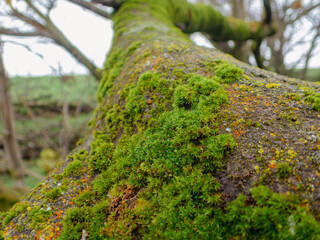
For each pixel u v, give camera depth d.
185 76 2.25
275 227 1.18
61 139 7.33
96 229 1.57
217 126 1.73
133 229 1.52
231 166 1.50
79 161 2.07
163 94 2.16
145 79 2.32
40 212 1.73
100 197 1.79
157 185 1.65
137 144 1.92
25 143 9.05
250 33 8.59
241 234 1.25
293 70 10.56
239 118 1.74
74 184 1.91
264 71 2.41
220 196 1.40
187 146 1.67
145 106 2.15
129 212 1.60
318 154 1.38
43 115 8.98
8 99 6.37
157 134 1.87
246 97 1.92
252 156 1.49
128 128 2.14
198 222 1.37
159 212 1.53
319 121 1.60
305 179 1.29
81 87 10.11
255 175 1.40
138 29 4.15
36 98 8.48
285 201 1.21
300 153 1.42
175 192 1.55
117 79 2.92
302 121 1.63
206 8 7.39
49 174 2.17
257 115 1.74
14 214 1.80
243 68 2.34
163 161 1.71
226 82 2.11
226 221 1.32
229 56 2.87
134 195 1.70
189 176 1.55
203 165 1.57
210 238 1.30
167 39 3.27
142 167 1.76
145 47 3.15
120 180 1.82
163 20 4.94
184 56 2.65
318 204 1.19
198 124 1.75
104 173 1.91
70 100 9.19
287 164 1.36
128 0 5.84
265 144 1.53
